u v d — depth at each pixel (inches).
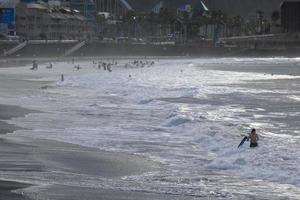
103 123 6929.1
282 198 3398.1
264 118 7524.6
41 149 5034.5
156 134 6087.6
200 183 3811.5
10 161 4446.4
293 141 5300.2
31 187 3563.0
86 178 3932.1
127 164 4495.6
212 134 5807.1
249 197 3417.8
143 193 3496.6
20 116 7440.9
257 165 4244.6
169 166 4434.1
